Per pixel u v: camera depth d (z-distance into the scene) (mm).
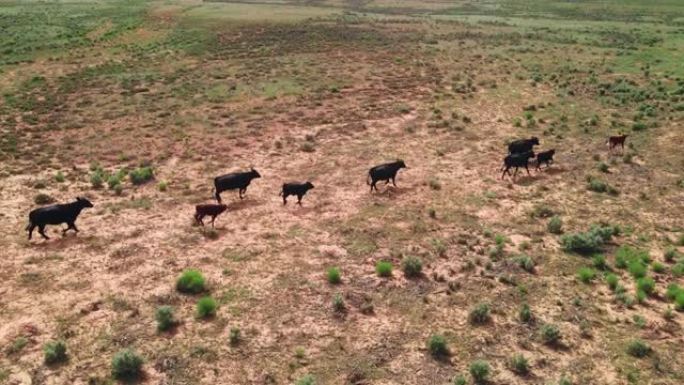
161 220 23766
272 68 55406
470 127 38156
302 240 22297
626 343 16453
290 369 15125
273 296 18375
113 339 15984
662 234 23672
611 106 43250
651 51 64062
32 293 18141
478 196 27016
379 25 84125
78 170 29641
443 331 16844
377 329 16859
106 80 51281
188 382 14500
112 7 97312
